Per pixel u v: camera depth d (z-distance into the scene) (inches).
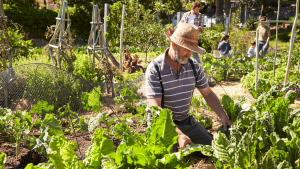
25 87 175.5
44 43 659.4
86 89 196.5
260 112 114.2
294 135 93.2
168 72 109.4
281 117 106.0
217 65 304.0
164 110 81.1
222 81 298.2
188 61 115.9
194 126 120.2
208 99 123.1
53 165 79.8
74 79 190.5
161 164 77.5
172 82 110.7
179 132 98.1
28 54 340.2
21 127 127.2
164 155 76.8
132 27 352.8
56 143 81.9
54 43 231.3
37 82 178.9
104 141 82.5
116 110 190.2
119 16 287.1
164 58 110.2
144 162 77.5
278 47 727.1
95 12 246.2
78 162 74.2
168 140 82.4
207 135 120.3
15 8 677.3
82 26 751.1
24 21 667.4
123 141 84.9
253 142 81.9
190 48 98.2
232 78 313.1
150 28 370.0
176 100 113.7
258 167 75.8
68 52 238.7
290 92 132.7
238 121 107.3
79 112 187.8
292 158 82.9
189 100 118.6
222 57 367.2
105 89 219.0
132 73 277.1
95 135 84.8
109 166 79.0
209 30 650.8
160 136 81.4
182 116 118.6
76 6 760.3
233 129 98.6
